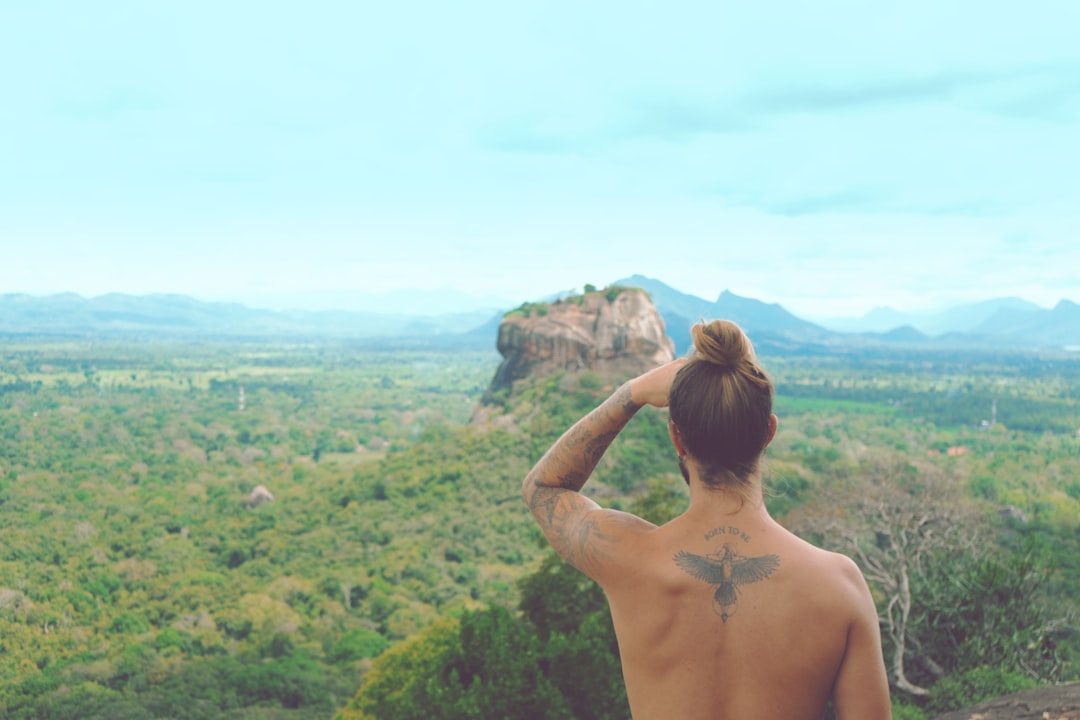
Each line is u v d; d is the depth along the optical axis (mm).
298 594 60562
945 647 16578
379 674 29062
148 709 40219
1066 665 15180
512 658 12625
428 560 65250
